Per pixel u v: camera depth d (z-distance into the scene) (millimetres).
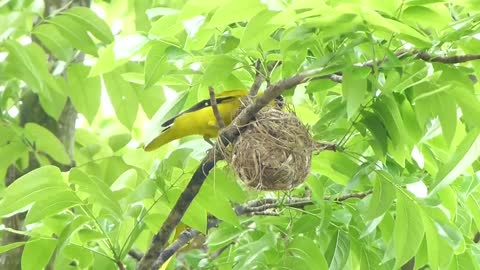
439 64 9242
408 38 8648
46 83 12422
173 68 10203
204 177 9984
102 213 10586
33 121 14203
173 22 9664
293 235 10930
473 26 8891
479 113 8945
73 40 11984
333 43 9141
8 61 11773
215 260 11805
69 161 13016
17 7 11891
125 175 11031
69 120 14477
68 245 10602
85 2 14734
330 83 9672
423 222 9922
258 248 10266
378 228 11969
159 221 10648
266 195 11859
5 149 12852
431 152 10750
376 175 9875
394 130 9602
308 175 9812
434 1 8391
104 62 10578
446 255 9992
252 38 8359
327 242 11125
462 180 10953
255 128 9578
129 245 10539
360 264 11398
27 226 10961
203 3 8297
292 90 10820
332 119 9883
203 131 10555
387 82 8922
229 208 10344
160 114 11000
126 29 16328
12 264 13273
